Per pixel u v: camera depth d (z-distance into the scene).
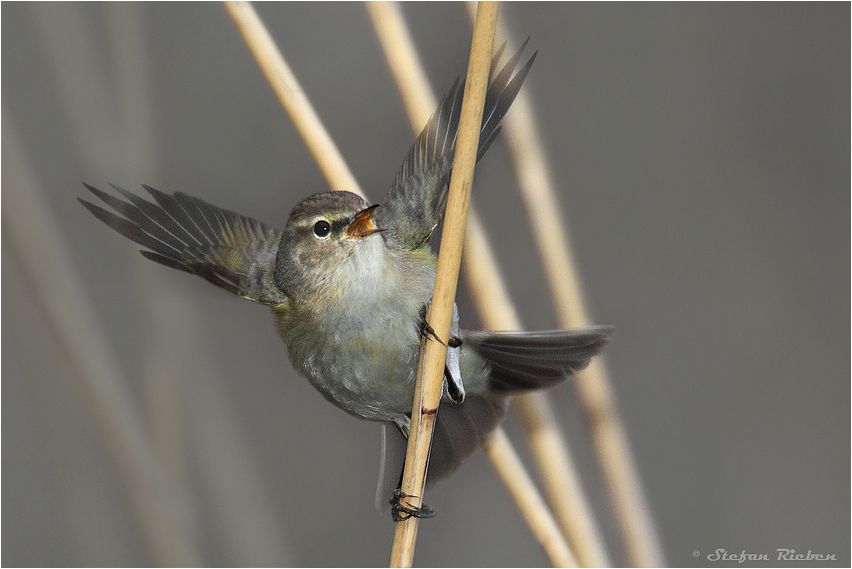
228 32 11.05
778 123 12.01
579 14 11.82
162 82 10.82
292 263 7.23
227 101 10.91
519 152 7.57
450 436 7.30
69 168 10.52
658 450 11.33
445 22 8.88
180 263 7.73
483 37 5.77
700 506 11.20
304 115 7.10
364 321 6.98
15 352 10.02
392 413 7.39
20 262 7.40
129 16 8.98
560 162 11.73
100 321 10.24
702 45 12.04
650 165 11.90
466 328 7.25
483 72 5.80
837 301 11.76
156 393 8.55
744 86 12.05
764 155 12.02
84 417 8.97
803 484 11.21
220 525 8.87
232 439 9.21
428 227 7.34
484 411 7.31
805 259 11.90
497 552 11.15
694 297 11.79
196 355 9.04
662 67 11.94
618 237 11.82
